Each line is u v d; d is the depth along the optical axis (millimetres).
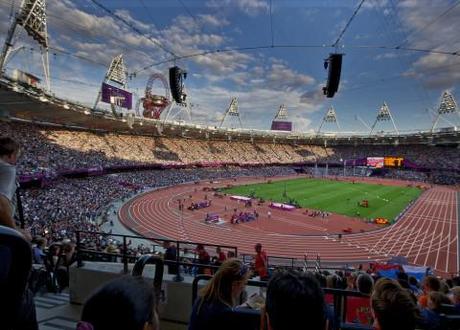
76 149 58000
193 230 35000
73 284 6969
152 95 85125
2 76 33375
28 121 55031
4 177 3174
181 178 72188
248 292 7891
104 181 54656
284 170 102562
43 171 41594
